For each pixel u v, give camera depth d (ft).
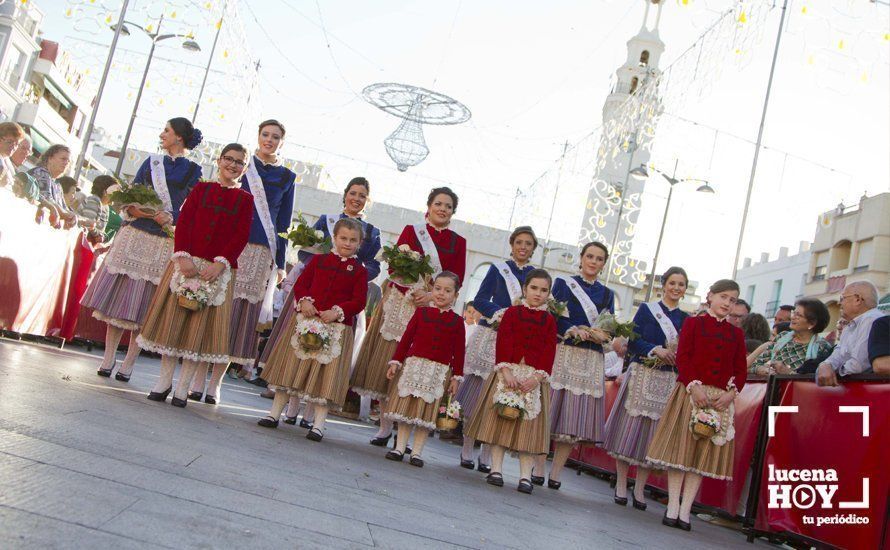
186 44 51.72
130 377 20.38
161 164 20.51
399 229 141.49
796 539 17.74
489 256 142.61
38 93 123.65
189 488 8.82
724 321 19.17
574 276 22.82
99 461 8.92
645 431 21.75
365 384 21.01
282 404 18.52
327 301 18.28
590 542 12.88
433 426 18.48
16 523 6.07
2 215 20.63
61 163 24.79
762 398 20.83
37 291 23.62
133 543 6.31
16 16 113.50
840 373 17.61
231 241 17.71
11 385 12.75
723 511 21.81
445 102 62.59
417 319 19.16
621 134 49.60
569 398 21.44
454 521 11.56
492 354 21.90
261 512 8.56
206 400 20.48
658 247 71.46
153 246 19.70
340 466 14.53
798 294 125.59
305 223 20.71
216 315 17.63
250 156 21.29
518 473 24.27
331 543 7.98
